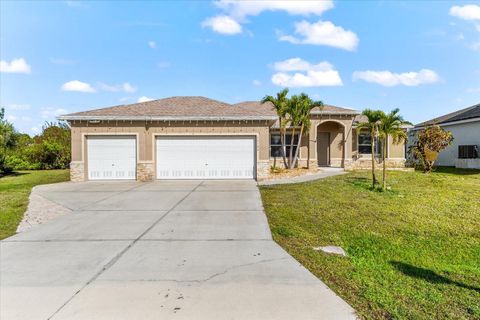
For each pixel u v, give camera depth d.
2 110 22.09
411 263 5.19
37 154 24.66
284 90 17.73
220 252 5.55
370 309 3.57
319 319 3.35
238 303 3.71
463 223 7.65
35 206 9.65
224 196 11.26
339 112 19.98
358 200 10.26
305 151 20.56
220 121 16.39
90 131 16.27
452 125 22.44
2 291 4.07
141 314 3.46
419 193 11.52
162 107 17.77
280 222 7.60
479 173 17.88
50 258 5.30
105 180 16.31
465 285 4.34
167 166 16.58
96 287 4.17
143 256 5.37
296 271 4.69
